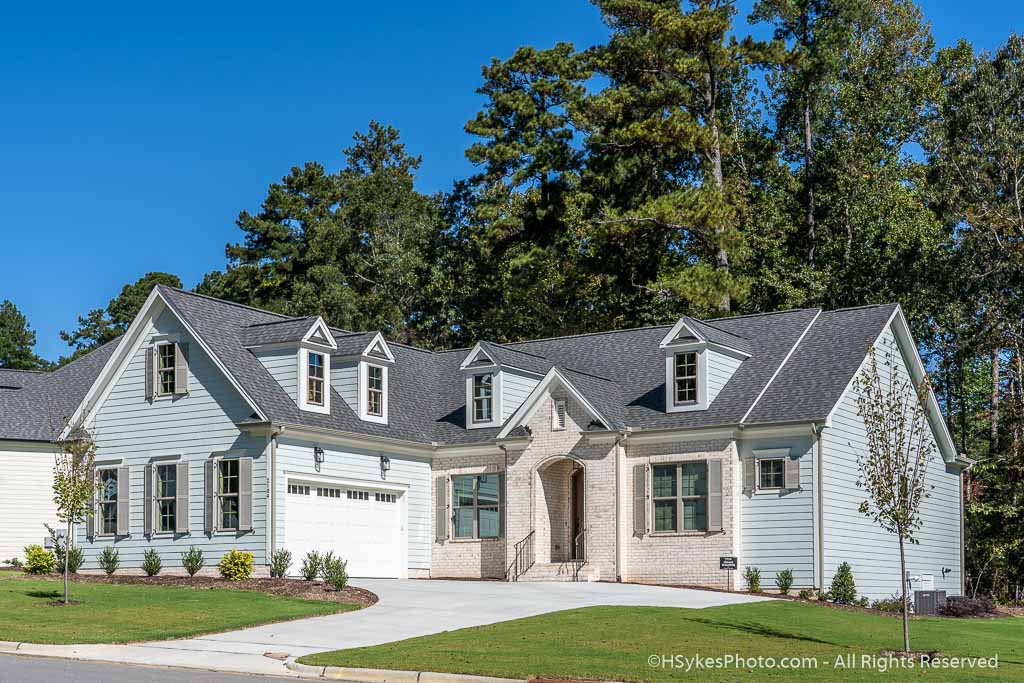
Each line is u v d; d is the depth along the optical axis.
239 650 21.92
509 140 64.19
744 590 34.00
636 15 59.94
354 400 38.19
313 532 35.19
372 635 23.78
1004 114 51.19
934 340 53.53
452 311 65.50
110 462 36.94
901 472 23.64
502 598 29.89
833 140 60.50
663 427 35.97
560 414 37.47
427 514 39.88
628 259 59.69
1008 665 21.22
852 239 55.62
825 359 36.91
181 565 34.97
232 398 34.84
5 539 38.69
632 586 33.88
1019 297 50.06
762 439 34.69
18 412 40.47
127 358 37.06
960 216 51.72
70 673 18.92
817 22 61.44
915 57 61.78
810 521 33.44
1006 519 44.31
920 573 38.88
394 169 88.94
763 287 56.59
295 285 70.50
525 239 62.69
